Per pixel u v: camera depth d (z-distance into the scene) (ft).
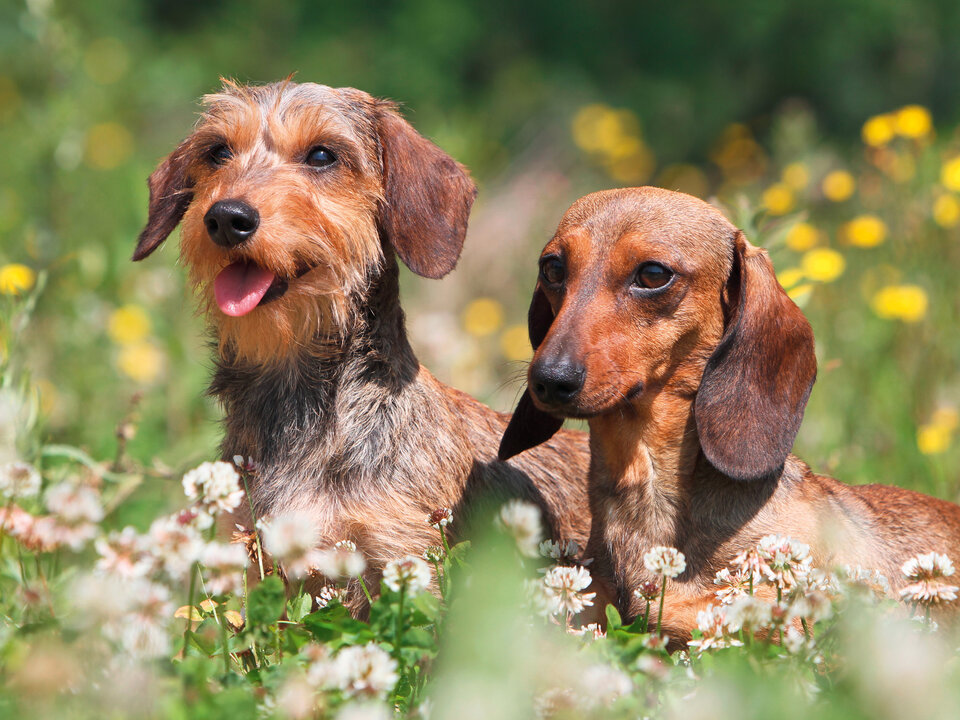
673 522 14.10
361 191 15.34
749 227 19.40
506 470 15.94
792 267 26.99
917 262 23.49
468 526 14.96
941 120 58.90
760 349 13.89
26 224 28.55
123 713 9.14
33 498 15.72
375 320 15.03
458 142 35.96
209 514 10.83
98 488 18.17
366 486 14.33
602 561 14.64
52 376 24.30
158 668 9.73
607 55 63.62
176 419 23.21
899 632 10.30
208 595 12.32
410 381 15.16
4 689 9.59
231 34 61.41
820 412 22.40
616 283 13.64
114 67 50.49
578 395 13.01
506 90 58.03
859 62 60.49
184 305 24.00
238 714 9.30
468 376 26.94
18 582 14.42
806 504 14.26
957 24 59.47
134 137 48.39
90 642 9.57
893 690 9.47
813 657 10.71
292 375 14.73
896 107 59.88
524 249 35.53
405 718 10.16
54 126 28.53
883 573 14.48
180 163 16.51
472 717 9.30
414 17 61.26
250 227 13.99
